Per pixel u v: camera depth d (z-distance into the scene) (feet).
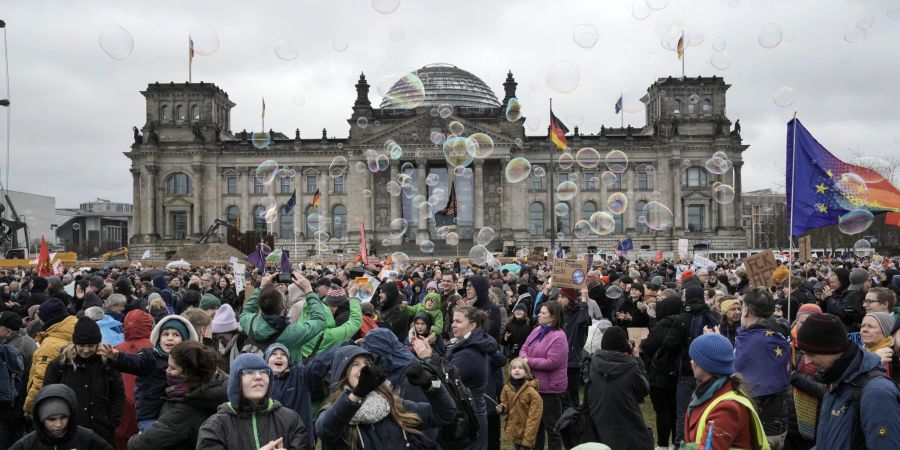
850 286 66.69
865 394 31.94
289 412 34.68
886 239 383.86
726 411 31.60
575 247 490.49
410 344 55.16
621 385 45.55
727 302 56.75
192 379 37.37
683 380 55.16
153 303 70.13
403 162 475.72
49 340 50.65
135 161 495.82
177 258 335.88
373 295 80.23
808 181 68.33
